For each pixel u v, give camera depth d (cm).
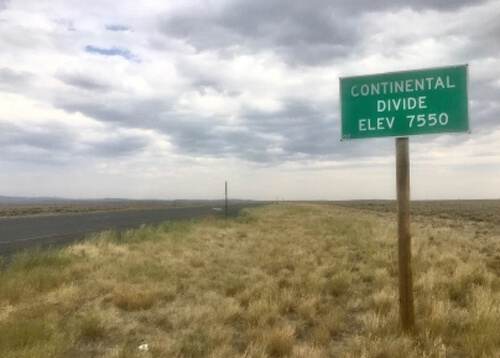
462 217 5319
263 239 2202
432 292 925
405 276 679
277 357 613
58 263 1239
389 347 587
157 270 1196
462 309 841
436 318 695
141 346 636
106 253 1473
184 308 859
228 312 786
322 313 841
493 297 868
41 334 639
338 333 723
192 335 679
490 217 5081
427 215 5991
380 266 1327
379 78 710
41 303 815
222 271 1288
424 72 685
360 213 6456
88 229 2692
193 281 1133
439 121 677
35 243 1873
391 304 827
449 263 1320
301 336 711
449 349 621
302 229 2855
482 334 618
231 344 656
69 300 862
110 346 655
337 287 1028
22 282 955
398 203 692
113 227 2864
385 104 706
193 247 1794
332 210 7444
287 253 1633
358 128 721
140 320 789
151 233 2153
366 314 786
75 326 710
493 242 2083
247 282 1096
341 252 1669
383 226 3020
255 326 726
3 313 764
